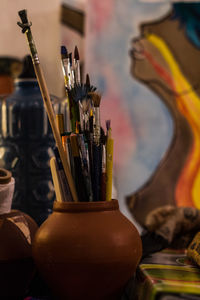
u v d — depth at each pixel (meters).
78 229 0.48
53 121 0.53
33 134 0.74
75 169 0.53
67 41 2.03
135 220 1.99
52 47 2.00
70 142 0.54
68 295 0.50
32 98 0.75
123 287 0.52
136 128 2.07
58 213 0.52
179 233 0.75
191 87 2.07
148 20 2.08
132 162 2.05
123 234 0.50
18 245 0.56
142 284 0.51
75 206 0.50
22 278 0.57
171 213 0.76
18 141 0.75
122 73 2.07
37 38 1.99
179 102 2.07
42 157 0.74
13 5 1.98
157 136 2.06
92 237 0.48
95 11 2.06
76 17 2.04
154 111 2.07
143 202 2.02
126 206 2.02
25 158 0.75
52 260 0.48
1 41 1.97
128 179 2.04
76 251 0.47
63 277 0.48
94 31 2.06
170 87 2.07
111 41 2.07
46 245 0.49
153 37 2.08
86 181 0.53
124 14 2.08
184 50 2.08
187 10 2.08
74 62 0.55
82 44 2.05
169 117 2.06
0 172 0.60
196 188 2.02
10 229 0.57
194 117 2.05
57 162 0.54
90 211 0.50
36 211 0.74
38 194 0.74
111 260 0.48
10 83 1.86
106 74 2.07
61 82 1.97
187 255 0.64
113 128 2.07
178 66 2.07
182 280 0.49
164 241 0.73
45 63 1.98
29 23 0.53
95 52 2.06
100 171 0.53
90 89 0.55
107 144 0.54
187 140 2.05
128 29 2.08
